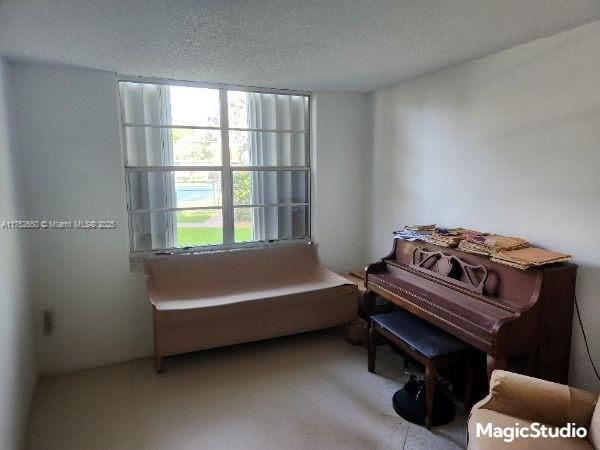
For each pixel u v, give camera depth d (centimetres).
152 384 277
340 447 211
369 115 392
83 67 279
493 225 265
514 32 216
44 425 232
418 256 288
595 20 199
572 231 219
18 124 267
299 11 185
